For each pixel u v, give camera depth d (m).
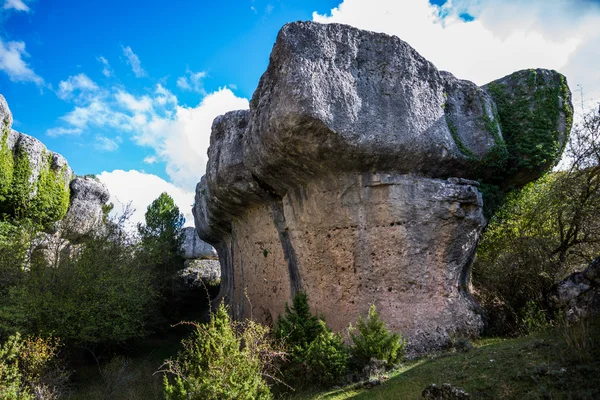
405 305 9.30
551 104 11.23
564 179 10.16
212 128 14.96
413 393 6.18
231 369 6.13
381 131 9.19
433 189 9.48
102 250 15.12
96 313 12.64
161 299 20.98
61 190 21.67
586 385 4.83
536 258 10.51
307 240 10.77
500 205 11.15
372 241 9.70
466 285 10.33
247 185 12.62
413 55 10.12
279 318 9.34
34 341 10.79
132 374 11.32
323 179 9.95
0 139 18.30
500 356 6.68
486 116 10.76
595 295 7.52
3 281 12.23
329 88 8.94
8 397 7.59
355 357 8.15
